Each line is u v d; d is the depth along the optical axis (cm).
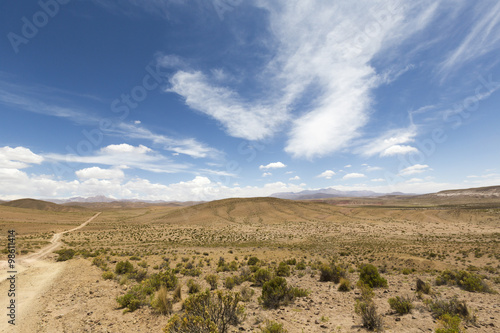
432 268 2423
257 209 13738
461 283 1344
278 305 930
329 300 1041
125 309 818
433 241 5228
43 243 4203
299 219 11819
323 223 10262
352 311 871
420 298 1050
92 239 5581
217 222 11256
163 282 1200
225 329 619
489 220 8962
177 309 845
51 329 667
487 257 2967
